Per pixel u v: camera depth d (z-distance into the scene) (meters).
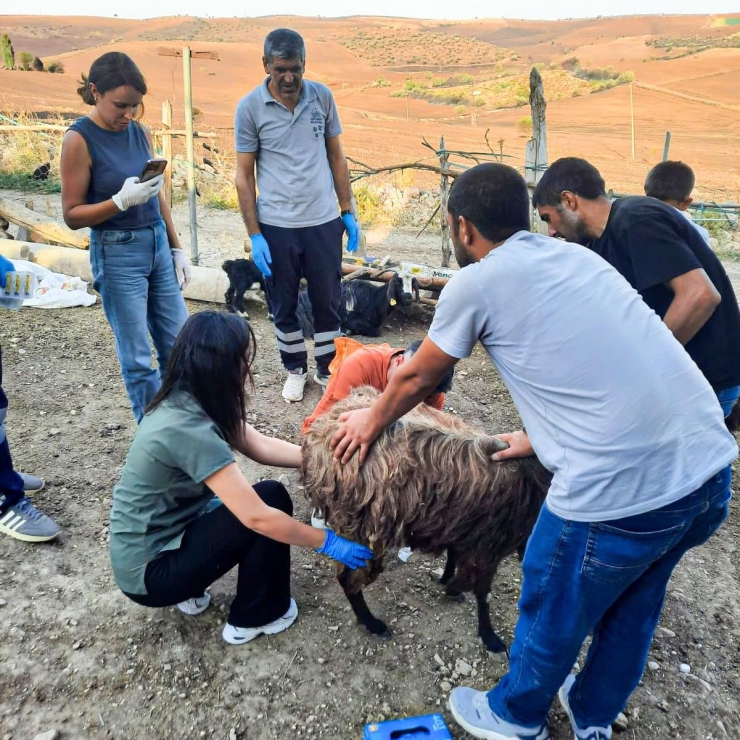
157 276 3.91
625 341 1.84
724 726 2.54
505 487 2.40
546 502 2.03
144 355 3.83
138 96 3.44
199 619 2.88
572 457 1.89
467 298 1.91
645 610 2.14
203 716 2.46
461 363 5.76
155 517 2.52
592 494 1.86
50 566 3.10
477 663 2.74
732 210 11.44
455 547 2.53
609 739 2.40
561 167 2.79
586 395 1.85
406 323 6.96
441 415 2.72
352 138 27.86
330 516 2.53
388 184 15.65
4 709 2.43
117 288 3.67
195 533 2.57
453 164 8.20
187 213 12.24
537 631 2.13
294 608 2.90
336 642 2.81
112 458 3.99
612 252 2.75
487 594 2.70
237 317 2.47
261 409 4.72
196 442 2.37
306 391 5.02
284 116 4.27
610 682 2.22
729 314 2.86
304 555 3.31
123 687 2.55
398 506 2.40
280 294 4.62
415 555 3.33
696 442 1.86
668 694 2.65
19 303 3.29
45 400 4.64
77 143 3.41
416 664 2.73
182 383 2.42
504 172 1.98
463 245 2.09
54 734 2.34
